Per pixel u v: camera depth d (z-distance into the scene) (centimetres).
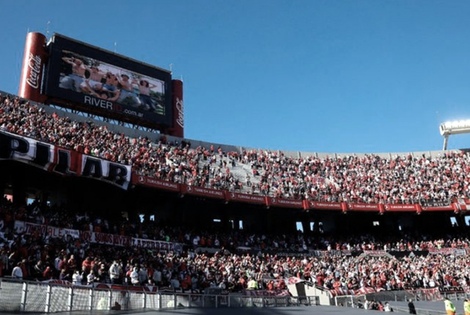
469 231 5238
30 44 4375
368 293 3328
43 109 4175
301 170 5538
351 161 5947
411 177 5475
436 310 2977
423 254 4694
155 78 5153
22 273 1997
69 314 1527
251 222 5041
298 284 3272
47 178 3447
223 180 4544
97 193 3919
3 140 2784
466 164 5700
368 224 5497
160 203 4400
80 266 2553
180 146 5141
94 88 4581
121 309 1809
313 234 5147
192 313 1870
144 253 3094
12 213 2742
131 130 4850
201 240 3878
